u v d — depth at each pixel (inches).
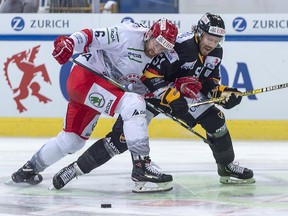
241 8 807.7
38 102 780.6
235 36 760.3
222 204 398.6
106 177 502.3
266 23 757.3
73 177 445.1
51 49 775.7
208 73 449.1
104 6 810.2
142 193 432.5
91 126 445.4
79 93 422.3
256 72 760.3
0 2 815.1
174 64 422.9
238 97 455.5
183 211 376.5
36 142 729.6
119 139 436.8
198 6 810.2
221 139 459.2
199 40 426.6
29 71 780.0
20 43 779.4
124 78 428.1
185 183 478.0
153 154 639.8
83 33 409.1
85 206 391.5
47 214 368.8
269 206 392.5
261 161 599.5
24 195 429.1
